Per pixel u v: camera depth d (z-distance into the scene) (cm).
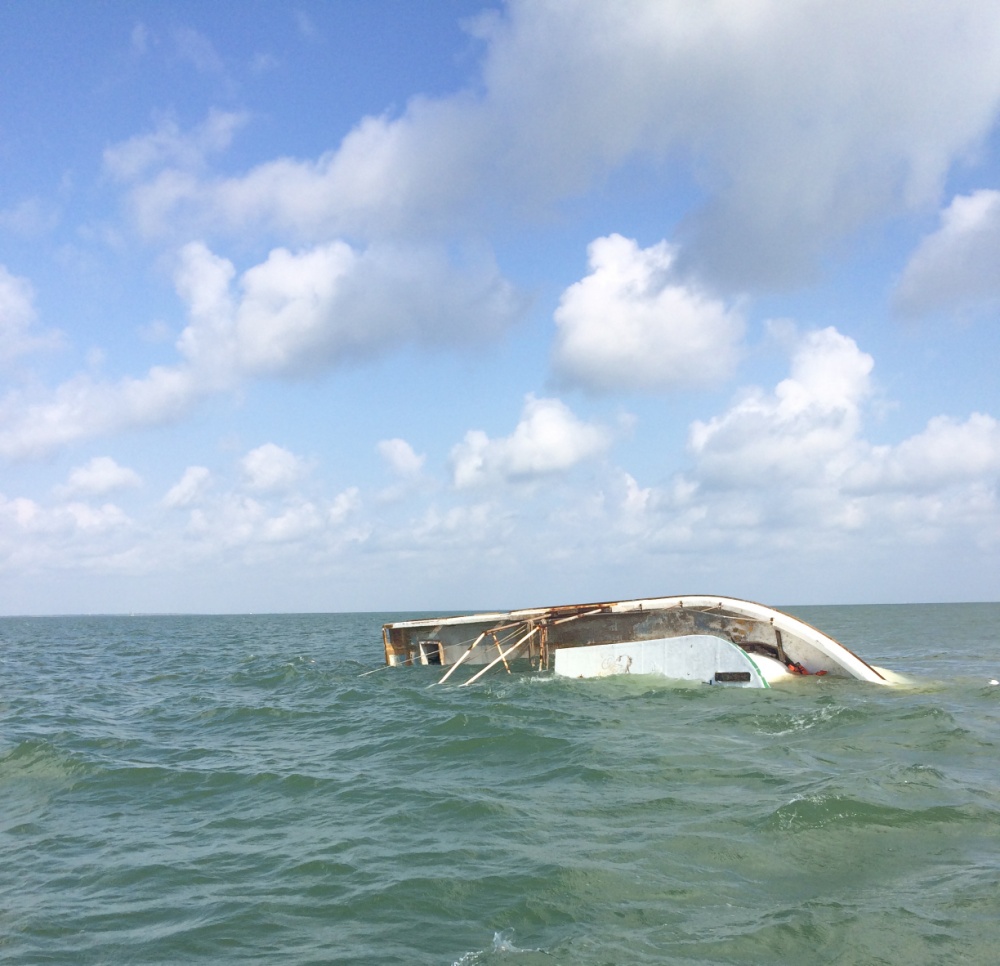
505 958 566
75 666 3325
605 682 2005
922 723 1339
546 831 836
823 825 795
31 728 1625
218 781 1141
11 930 658
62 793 1102
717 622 2122
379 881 723
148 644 5100
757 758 1120
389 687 2123
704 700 1708
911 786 920
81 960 601
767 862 717
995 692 1783
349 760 1248
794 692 1795
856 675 1956
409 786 1057
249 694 2136
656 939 579
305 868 771
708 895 652
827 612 10875
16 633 7644
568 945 579
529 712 1585
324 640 5125
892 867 694
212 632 7212
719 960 543
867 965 527
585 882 691
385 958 578
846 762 1085
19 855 849
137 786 1130
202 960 592
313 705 1858
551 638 2277
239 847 850
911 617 8162
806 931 575
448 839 828
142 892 735
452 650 2555
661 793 957
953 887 644
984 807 844
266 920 659
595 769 1082
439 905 665
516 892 680
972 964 523
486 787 1033
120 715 1822
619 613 2188
